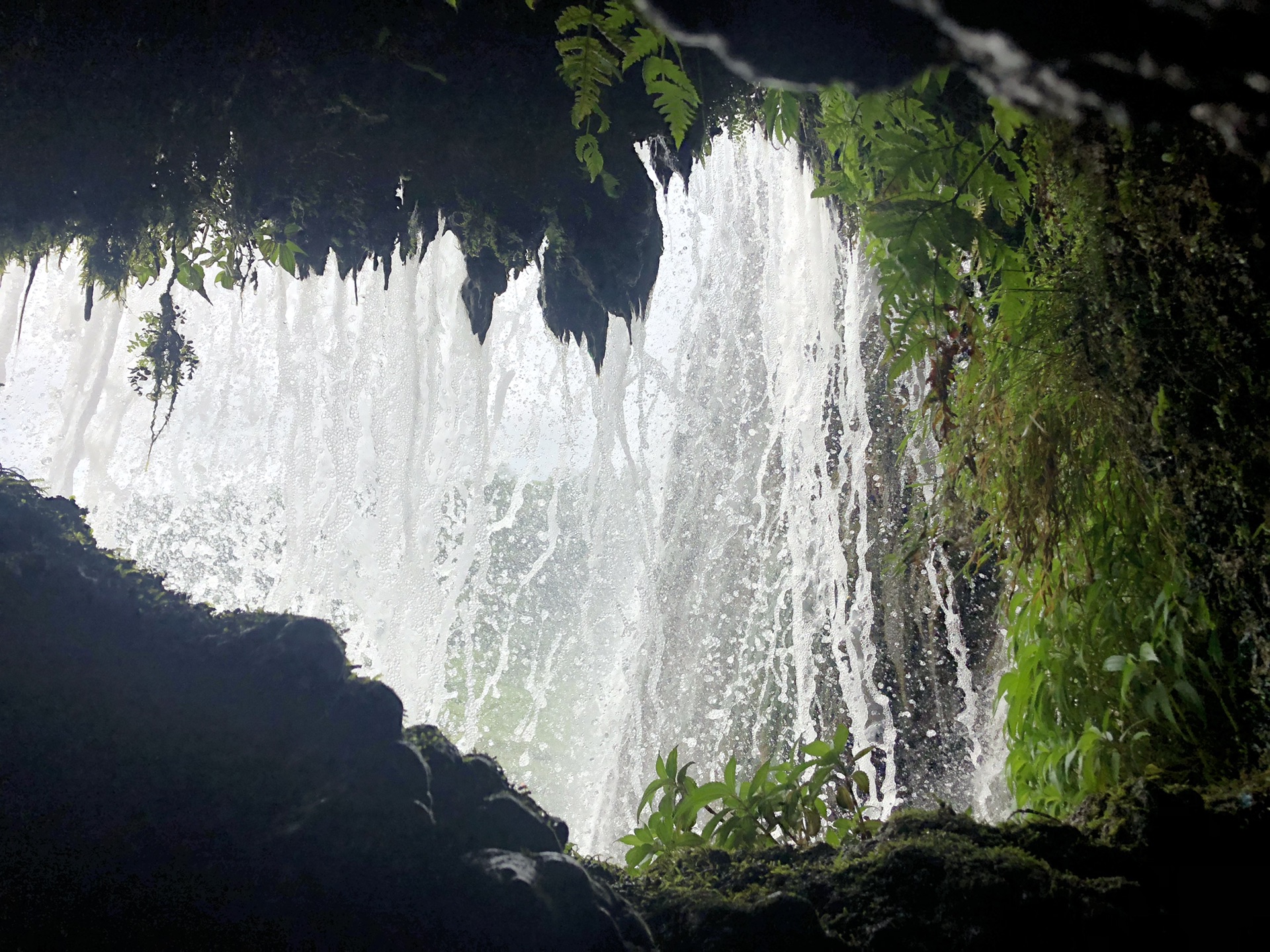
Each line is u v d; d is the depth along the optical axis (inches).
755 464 280.8
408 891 33.3
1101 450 76.0
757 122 105.9
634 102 89.4
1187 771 69.0
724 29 34.2
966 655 199.6
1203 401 63.4
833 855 49.9
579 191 96.9
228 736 36.7
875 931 40.8
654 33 62.3
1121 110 32.2
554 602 285.0
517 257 107.3
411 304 164.1
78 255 101.9
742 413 288.2
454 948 32.6
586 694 275.0
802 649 244.1
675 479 296.8
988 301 82.6
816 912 40.1
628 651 282.7
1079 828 56.3
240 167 84.9
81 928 32.3
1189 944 44.4
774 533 267.4
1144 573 74.5
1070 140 63.5
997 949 39.7
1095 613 77.3
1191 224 59.5
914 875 43.3
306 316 179.9
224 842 33.7
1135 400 68.2
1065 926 41.0
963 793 195.9
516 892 33.7
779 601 259.9
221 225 91.0
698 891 43.3
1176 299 62.4
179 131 79.6
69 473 142.6
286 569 185.9
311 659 38.4
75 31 70.5
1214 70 29.2
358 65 79.4
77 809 34.1
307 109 81.7
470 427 191.2
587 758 266.1
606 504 293.3
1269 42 27.7
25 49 70.0
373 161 88.8
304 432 182.9
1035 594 83.3
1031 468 79.2
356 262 98.3
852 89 36.9
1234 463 62.3
